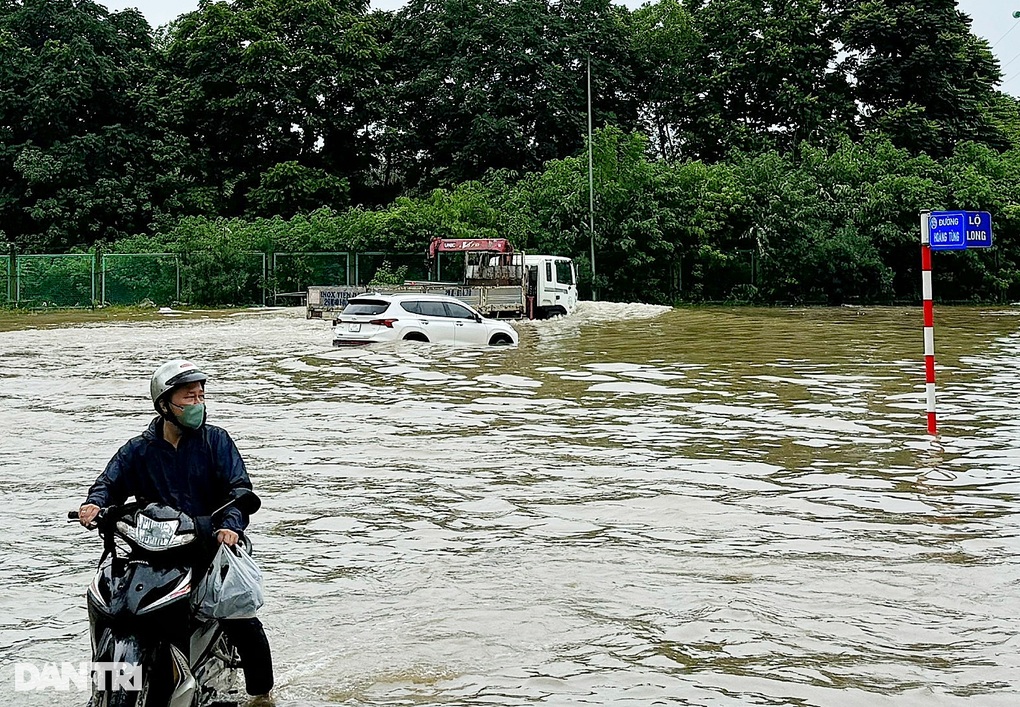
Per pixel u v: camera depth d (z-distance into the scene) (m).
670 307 41.09
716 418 13.59
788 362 20.52
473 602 6.44
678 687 5.09
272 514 8.70
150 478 4.99
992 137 59.53
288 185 55.34
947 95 59.34
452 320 24.36
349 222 46.16
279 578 7.00
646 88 64.38
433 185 59.69
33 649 5.78
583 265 45.41
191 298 44.72
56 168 52.84
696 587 6.69
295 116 59.06
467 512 8.76
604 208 46.19
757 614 6.14
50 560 7.49
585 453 11.29
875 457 10.97
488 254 36.41
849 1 60.59
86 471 10.44
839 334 27.62
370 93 59.31
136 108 56.31
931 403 11.31
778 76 59.34
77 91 54.09
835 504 8.95
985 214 11.11
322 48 59.94
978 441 11.81
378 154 63.53
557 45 60.09
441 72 59.84
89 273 44.09
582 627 5.97
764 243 46.41
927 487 9.57
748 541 7.79
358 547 7.74
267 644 5.06
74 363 20.73
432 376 18.39
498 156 58.34
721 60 61.78
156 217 53.75
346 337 24.11
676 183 47.81
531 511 8.77
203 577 4.70
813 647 5.62
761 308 43.00
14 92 54.91
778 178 48.47
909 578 6.86
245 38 58.12
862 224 47.94
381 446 11.74
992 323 32.19
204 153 57.28
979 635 5.81
